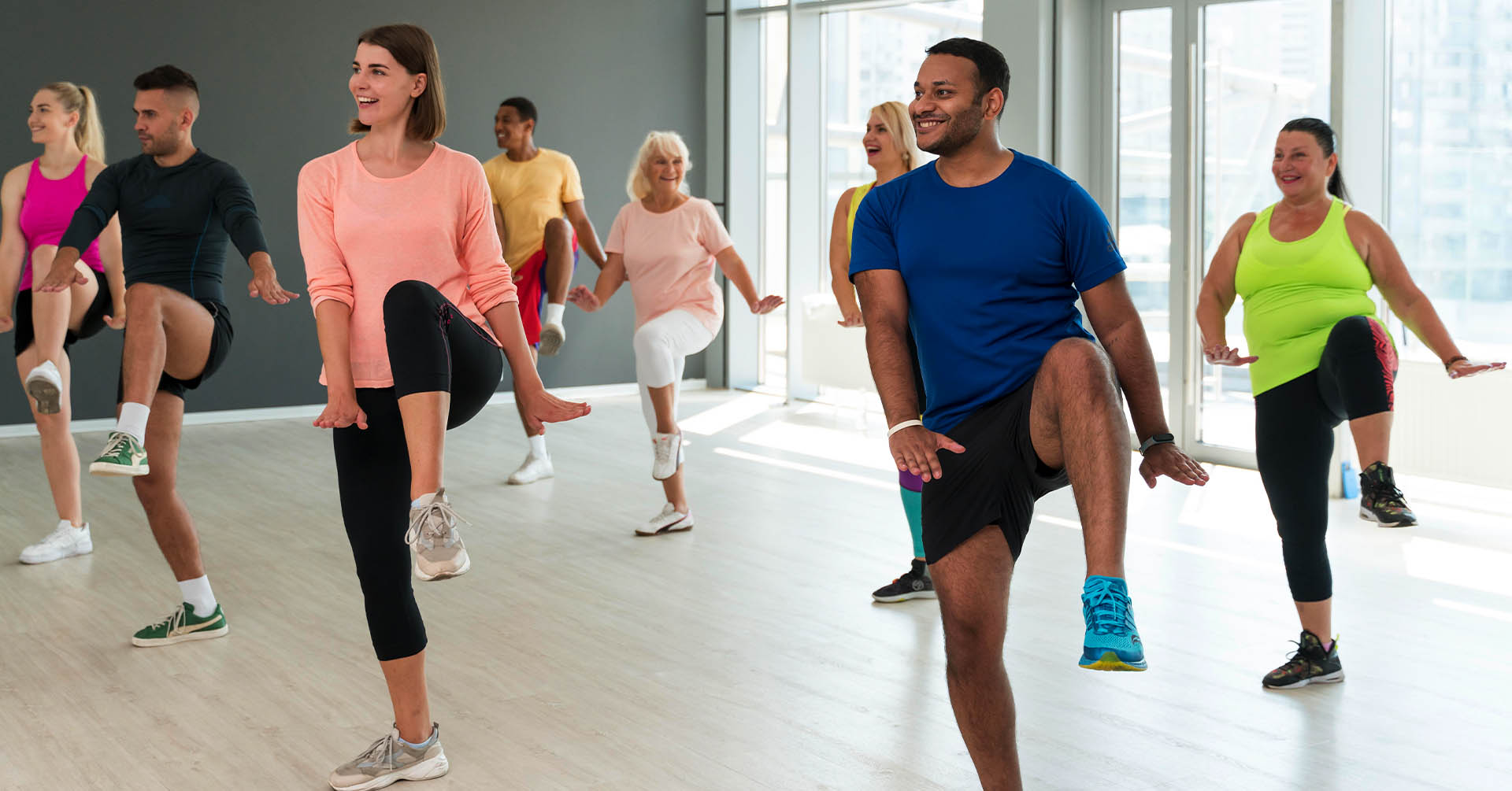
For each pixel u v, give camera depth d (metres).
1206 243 6.60
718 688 3.24
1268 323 3.38
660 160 4.93
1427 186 6.06
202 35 7.89
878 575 4.37
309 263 2.51
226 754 2.81
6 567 4.47
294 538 4.96
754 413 8.48
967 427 2.14
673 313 4.97
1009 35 6.93
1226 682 3.27
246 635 3.70
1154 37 6.70
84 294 4.49
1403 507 3.15
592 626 3.79
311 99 8.27
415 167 2.52
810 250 8.93
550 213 6.16
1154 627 3.73
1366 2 5.89
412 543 2.29
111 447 3.16
